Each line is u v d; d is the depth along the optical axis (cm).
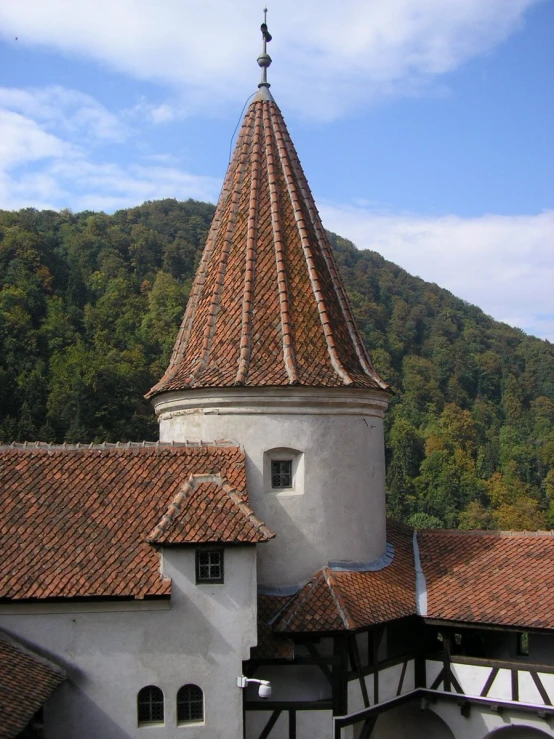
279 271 2395
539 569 2319
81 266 10844
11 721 1527
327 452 2281
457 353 13638
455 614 2217
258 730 2064
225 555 1944
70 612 1880
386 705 2228
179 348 2483
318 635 2025
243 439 2245
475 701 2278
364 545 2330
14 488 2042
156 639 1903
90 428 6762
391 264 17762
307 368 2277
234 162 2628
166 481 2098
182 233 13662
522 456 11181
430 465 9844
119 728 1875
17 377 7338
